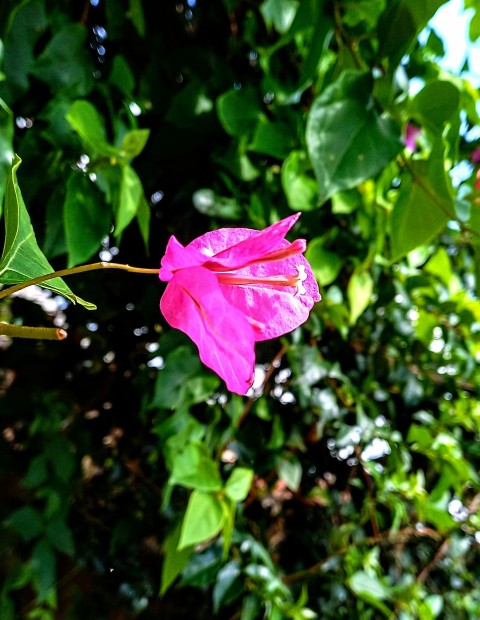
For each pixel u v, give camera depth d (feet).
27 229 0.34
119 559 0.86
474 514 1.04
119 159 0.61
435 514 0.90
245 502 0.87
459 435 1.03
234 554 0.77
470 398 1.02
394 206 0.61
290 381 0.85
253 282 0.39
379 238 0.76
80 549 0.84
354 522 0.96
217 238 0.40
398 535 1.01
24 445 0.79
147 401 0.76
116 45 0.75
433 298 0.98
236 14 0.78
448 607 1.04
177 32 0.76
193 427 0.70
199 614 0.87
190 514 0.65
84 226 0.61
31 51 0.61
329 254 0.79
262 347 0.84
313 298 0.42
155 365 0.84
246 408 0.82
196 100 0.73
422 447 0.94
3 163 0.42
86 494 0.88
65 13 0.66
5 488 0.80
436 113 0.57
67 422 0.83
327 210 0.82
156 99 0.74
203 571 0.75
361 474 0.99
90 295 0.81
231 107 0.71
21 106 0.66
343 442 0.90
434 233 0.59
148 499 0.87
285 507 0.98
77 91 0.65
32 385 0.82
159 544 0.86
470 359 1.01
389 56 0.54
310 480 1.00
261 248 0.34
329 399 0.87
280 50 0.75
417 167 0.58
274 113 0.73
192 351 0.71
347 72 0.54
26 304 0.85
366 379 0.93
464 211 0.59
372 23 0.61
